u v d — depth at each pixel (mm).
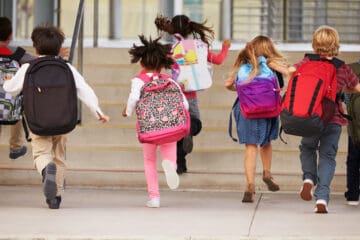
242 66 17719
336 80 16078
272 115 17672
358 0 37406
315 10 37250
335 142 16594
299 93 15836
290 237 14109
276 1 37625
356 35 37406
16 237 13953
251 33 38969
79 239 13953
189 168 20625
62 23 42844
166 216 16156
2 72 17625
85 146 21156
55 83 15641
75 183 20016
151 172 17281
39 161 16125
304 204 17984
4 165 20688
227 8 39812
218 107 22500
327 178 16641
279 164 20484
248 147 17984
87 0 41875
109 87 23391
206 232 14547
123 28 50062
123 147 21062
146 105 16359
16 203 17500
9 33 17984
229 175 19828
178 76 19156
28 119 15648
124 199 18375
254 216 16297
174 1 36938
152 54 16609
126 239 14000
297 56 25062
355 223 15578
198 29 19500
